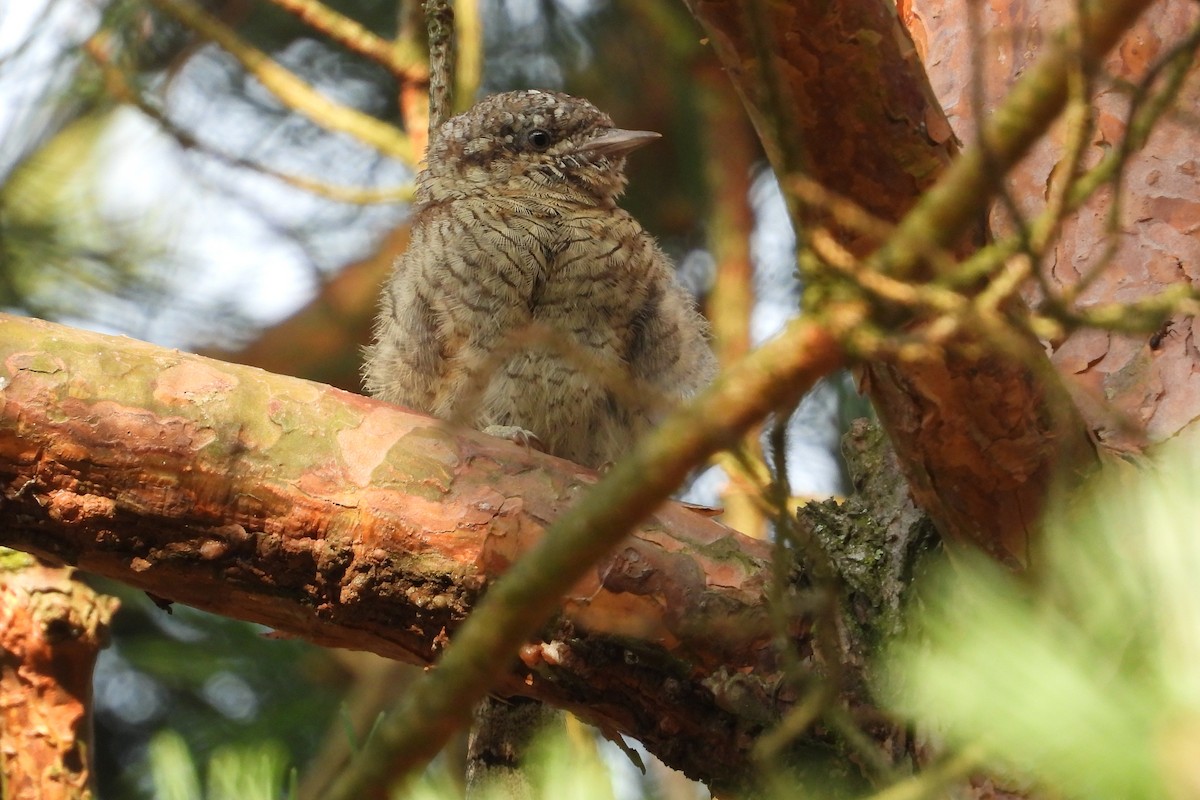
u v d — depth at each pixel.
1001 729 2.22
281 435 5.61
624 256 8.45
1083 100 2.91
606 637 5.46
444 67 7.39
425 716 3.27
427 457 5.63
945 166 4.15
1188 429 5.18
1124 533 2.62
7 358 5.57
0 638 6.50
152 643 10.31
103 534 5.64
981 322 2.93
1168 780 2.10
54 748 6.52
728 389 3.01
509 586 3.18
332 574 5.62
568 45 11.02
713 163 10.16
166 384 5.62
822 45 3.98
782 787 3.29
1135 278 5.85
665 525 5.59
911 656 2.72
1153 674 2.25
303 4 9.04
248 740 9.68
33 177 10.37
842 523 5.63
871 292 2.94
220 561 5.65
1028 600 2.96
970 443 4.45
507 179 9.29
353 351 11.50
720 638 5.40
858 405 10.27
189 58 10.61
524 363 8.26
